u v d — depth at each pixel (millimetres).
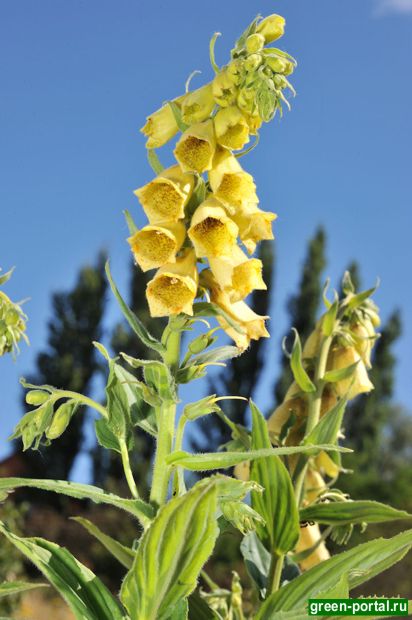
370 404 7047
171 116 574
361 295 792
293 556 760
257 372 6527
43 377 6527
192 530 512
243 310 576
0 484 536
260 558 746
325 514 710
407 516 690
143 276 6367
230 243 548
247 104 544
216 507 544
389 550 591
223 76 544
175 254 562
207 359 569
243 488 532
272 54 533
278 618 542
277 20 549
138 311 6176
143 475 5797
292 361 757
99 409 581
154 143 578
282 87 531
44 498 5855
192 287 540
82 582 563
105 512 5133
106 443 606
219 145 563
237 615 794
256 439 691
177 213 544
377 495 4633
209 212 541
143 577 527
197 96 555
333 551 2508
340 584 514
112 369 568
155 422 597
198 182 557
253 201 566
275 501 691
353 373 751
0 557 2486
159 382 553
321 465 772
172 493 585
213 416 6172
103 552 4711
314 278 6980
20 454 6027
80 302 6723
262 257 6773
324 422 727
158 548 517
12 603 2475
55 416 577
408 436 8352
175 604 534
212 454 539
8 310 676
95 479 6000
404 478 4816
